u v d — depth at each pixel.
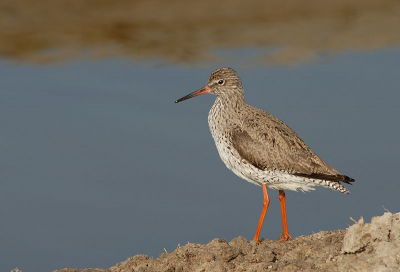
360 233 7.24
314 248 7.83
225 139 9.67
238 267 7.25
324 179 9.04
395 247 7.11
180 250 8.18
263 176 9.32
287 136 9.29
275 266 7.21
